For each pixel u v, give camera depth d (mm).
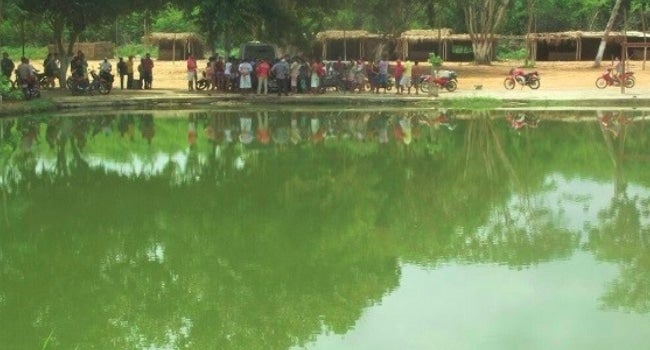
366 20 49375
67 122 22312
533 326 6824
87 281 8195
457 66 49656
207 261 8875
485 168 15023
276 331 6820
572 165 15445
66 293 7852
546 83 35531
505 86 32250
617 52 57750
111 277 8312
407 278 8242
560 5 65500
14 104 23781
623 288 7852
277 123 22375
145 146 17938
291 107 26781
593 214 11219
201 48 60531
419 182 13586
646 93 29156
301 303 7520
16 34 54469
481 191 12859
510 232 10211
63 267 8672
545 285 7965
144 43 63219
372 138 19125
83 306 7496
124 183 13500
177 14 67062
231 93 29078
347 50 55312
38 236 9953
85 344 6602
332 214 11141
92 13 27797
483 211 11430
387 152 16922
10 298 7707
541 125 21688
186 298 7715
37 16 28453
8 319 7164
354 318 7059
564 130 20562
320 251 9250
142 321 7090
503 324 6875
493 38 53250
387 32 42969
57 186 13242
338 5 33594
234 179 13820
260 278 8227
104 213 11219
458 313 7160
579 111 25406
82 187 13164
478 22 55688
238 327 6879
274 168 14922
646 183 13609
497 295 7652
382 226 10523
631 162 15812
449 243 9633
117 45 67188
